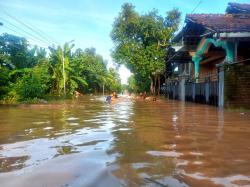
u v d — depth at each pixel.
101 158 4.30
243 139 5.87
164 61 35.62
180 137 6.11
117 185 3.12
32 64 31.50
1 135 6.52
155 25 35.91
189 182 3.24
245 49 18.36
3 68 24.22
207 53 21.91
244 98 13.72
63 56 33.00
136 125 8.16
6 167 3.87
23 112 13.07
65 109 15.12
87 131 7.07
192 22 18.05
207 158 4.32
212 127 7.66
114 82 78.19
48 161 4.16
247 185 3.16
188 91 23.72
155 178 3.37
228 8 19.92
